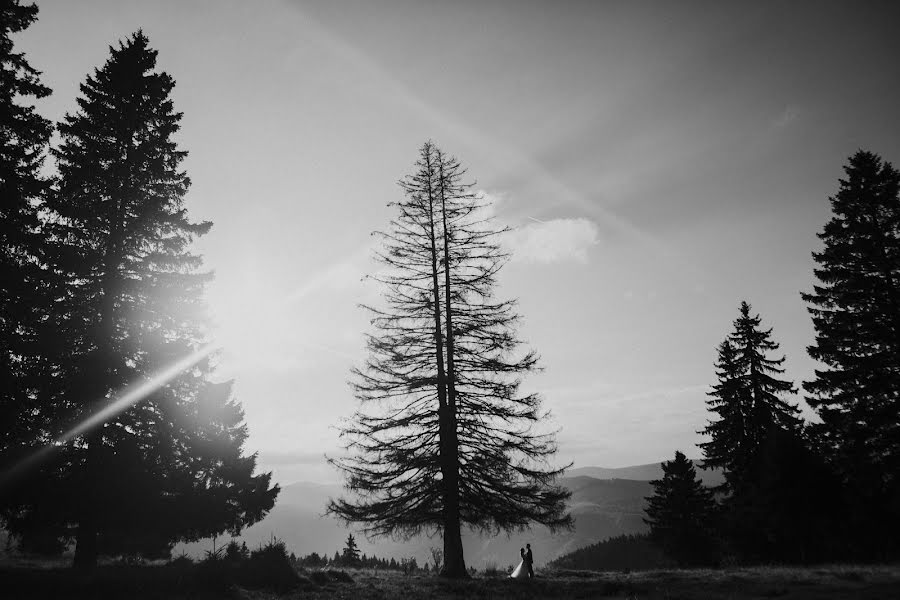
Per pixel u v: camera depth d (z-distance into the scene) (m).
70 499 15.87
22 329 16.30
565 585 17.89
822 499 28.38
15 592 12.19
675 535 45.41
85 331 17.52
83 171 18.17
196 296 19.59
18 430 15.60
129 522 17.06
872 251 26.33
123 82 19.97
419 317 23.05
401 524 20.86
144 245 19.52
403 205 24.38
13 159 16.27
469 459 21.28
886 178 27.59
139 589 13.12
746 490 35.25
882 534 27.98
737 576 18.41
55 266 17.08
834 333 27.02
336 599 14.69
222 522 19.19
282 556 17.59
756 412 36.25
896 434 25.58
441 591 16.62
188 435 18.95
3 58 16.48
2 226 15.44
